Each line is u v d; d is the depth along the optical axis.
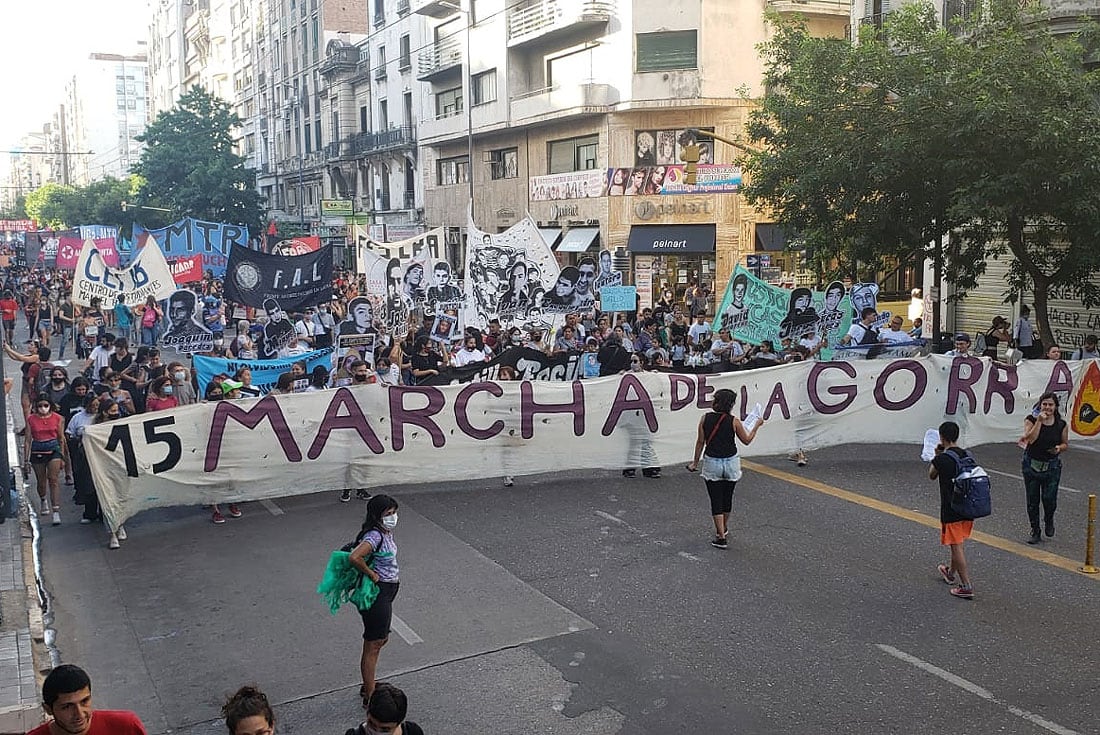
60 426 12.21
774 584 9.38
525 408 13.43
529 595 9.21
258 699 4.04
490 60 42.78
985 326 25.31
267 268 20.06
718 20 34.47
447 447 13.13
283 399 12.27
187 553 10.70
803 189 18.78
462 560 10.24
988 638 8.05
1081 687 7.14
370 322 18.73
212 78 91.25
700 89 34.53
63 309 29.14
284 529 11.52
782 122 19.95
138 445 11.30
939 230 18.77
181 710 7.09
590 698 7.13
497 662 7.77
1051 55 16.89
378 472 12.82
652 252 35.88
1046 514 10.62
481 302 20.44
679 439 14.03
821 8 35.00
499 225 44.28
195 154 62.09
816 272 22.17
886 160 17.59
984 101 16.11
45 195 112.00
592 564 10.05
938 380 15.25
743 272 18.98
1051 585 9.27
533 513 12.00
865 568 9.81
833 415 14.78
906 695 7.05
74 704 4.05
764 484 13.30
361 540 7.02
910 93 17.39
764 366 17.06
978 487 8.83
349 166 60.72
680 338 21.20
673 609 8.80
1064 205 16.33
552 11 37.84
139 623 8.74
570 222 39.00
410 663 7.77
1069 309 23.30
